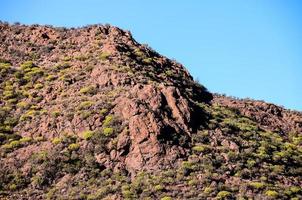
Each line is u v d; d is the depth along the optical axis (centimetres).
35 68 10688
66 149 8231
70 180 7719
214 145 8381
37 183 7725
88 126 8519
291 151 9162
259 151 8644
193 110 8888
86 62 10525
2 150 8431
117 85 9488
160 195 7156
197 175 7594
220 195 7206
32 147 8431
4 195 7506
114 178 7644
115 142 8125
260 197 7375
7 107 9500
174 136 8162
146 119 8188
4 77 10438
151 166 7731
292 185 8038
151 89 8856
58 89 9825
